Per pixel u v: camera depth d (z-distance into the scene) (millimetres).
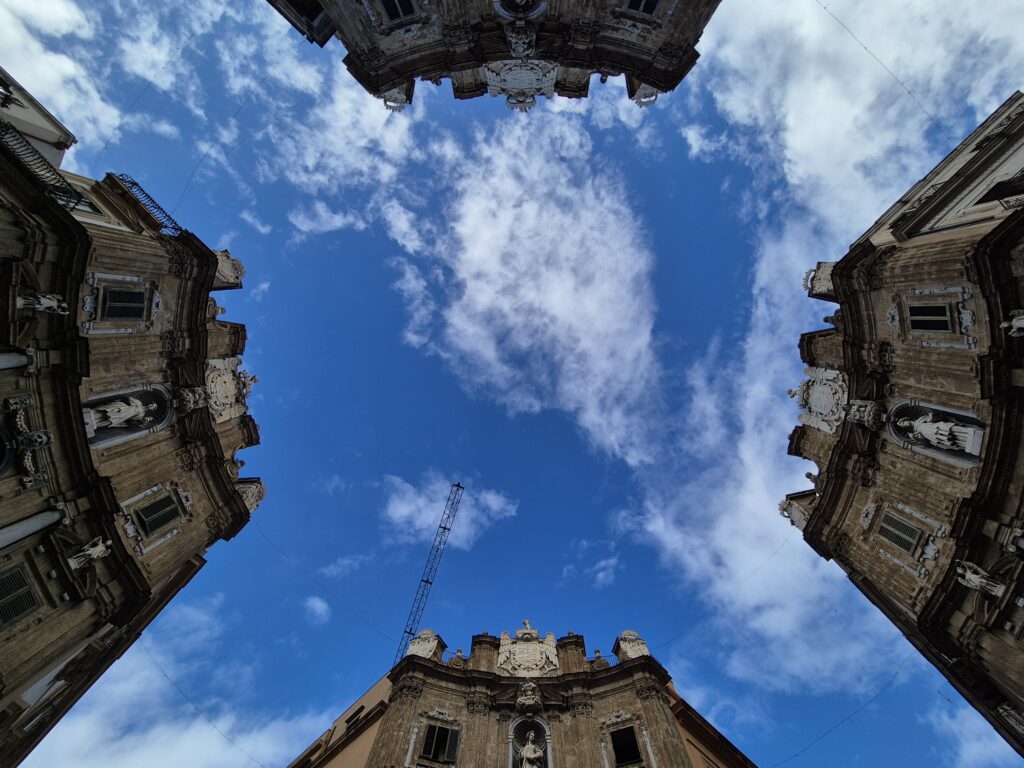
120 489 20875
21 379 17062
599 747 24328
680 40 25531
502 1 24625
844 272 24609
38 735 19422
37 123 21938
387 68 27359
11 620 16172
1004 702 20250
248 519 27938
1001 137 22484
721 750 28984
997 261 17438
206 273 25531
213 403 28016
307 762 32062
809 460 30016
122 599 19859
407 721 24375
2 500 16328
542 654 29422
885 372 23281
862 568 24562
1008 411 17547
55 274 17891
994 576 17781
